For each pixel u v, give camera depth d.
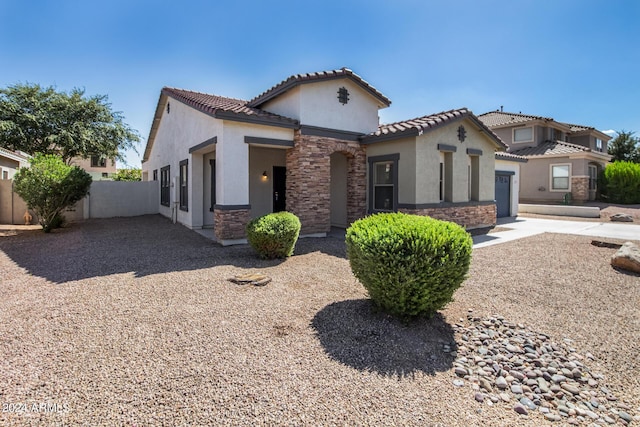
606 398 3.18
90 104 24.61
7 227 13.90
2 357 3.52
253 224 8.04
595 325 4.65
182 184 14.21
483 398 3.08
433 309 4.58
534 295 5.73
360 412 2.81
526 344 4.11
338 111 11.88
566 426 2.77
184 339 3.97
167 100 16.08
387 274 4.36
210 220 13.27
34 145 23.06
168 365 3.41
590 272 7.01
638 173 23.28
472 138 13.11
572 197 22.97
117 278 6.40
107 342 3.86
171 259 8.00
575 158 22.78
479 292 5.86
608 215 18.11
